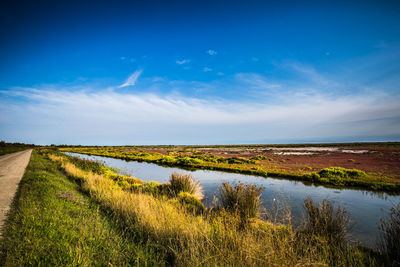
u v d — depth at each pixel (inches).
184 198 306.8
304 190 437.7
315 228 163.6
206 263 104.7
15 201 225.1
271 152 1870.1
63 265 101.2
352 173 569.9
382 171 658.2
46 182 324.5
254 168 749.3
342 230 172.6
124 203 210.8
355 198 375.6
